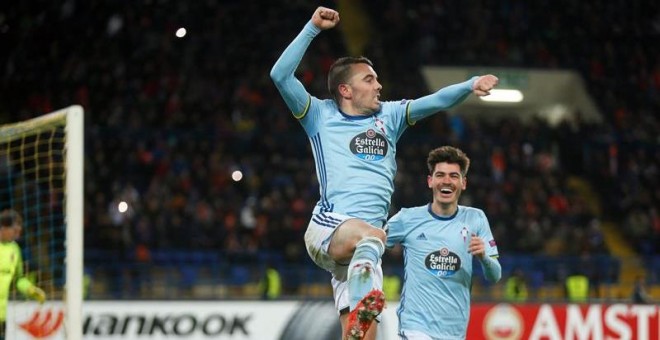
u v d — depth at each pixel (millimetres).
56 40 33125
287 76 7230
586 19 37625
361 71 7363
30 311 14758
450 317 9398
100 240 24578
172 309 17312
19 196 23375
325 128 7320
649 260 24922
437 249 9398
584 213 28500
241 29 35125
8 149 12422
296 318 17375
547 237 26844
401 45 36062
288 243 25297
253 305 17406
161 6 34938
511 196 28531
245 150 29016
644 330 17656
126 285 22797
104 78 31781
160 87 31797
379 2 37938
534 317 17438
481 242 8945
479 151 29734
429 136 30141
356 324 6520
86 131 28500
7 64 32250
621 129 33094
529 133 31500
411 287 9469
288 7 36719
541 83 35125
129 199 25781
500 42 36219
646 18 38031
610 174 30781
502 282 24062
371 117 7371
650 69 36219
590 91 34812
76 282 9133
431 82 35000
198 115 30312
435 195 9539
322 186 7297
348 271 6727
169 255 24438
